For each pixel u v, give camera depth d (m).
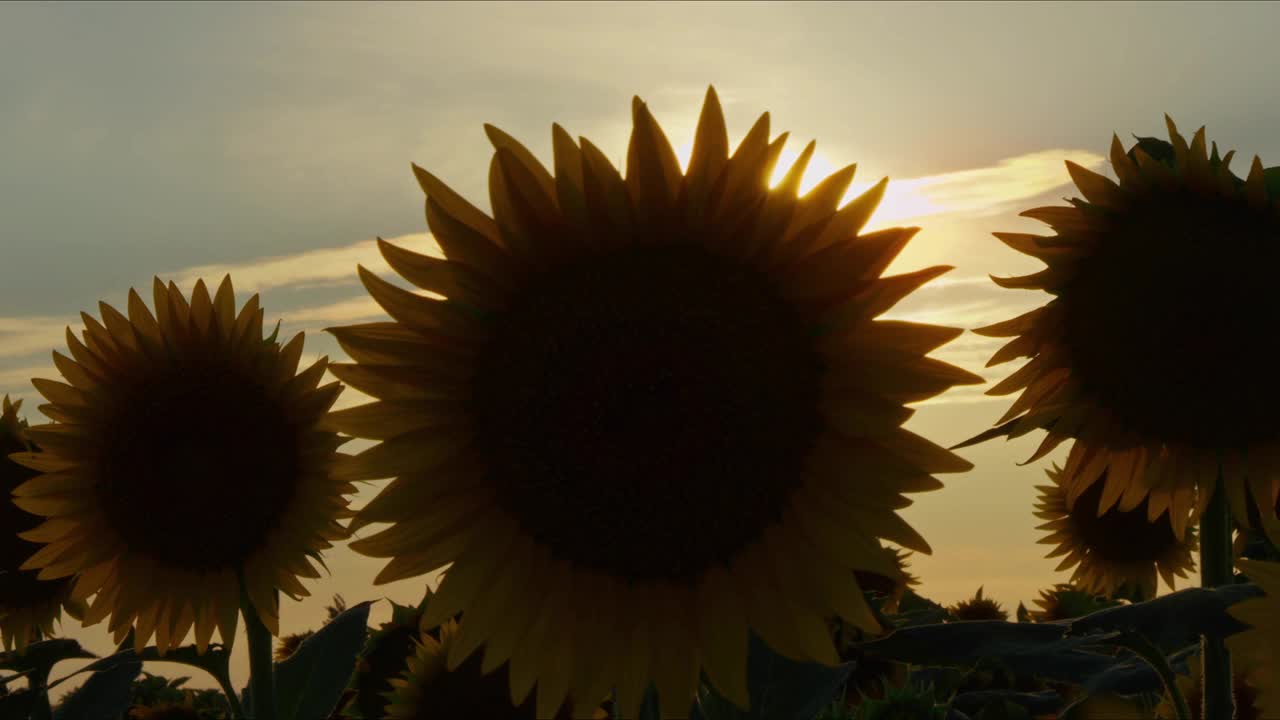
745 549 2.75
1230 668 2.95
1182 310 3.20
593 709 2.72
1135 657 3.64
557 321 2.75
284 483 4.28
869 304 2.60
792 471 2.72
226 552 4.26
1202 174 3.23
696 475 2.72
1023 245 3.43
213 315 4.39
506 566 2.80
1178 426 3.28
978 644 3.25
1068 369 3.43
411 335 2.74
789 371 2.69
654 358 2.70
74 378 4.42
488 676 3.94
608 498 2.76
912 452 2.63
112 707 4.71
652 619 2.77
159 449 4.28
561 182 2.65
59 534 4.37
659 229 2.69
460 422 2.80
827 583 2.64
